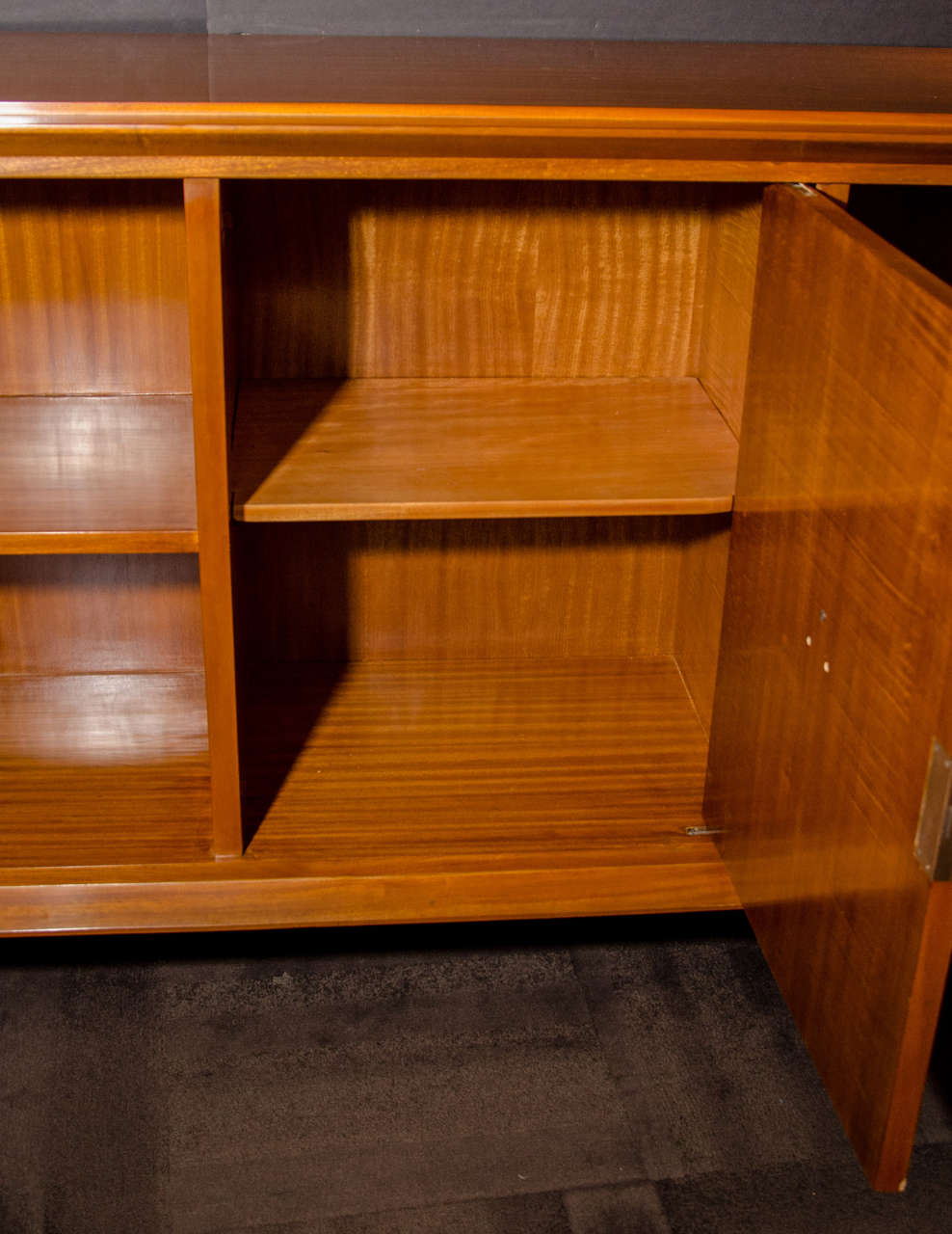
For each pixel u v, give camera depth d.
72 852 1.42
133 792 1.53
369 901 1.44
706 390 1.61
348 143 1.14
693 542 1.70
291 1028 1.44
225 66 1.32
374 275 1.55
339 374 1.61
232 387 1.42
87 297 1.53
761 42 1.61
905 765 1.02
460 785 1.55
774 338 1.26
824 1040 1.22
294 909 1.44
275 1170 1.27
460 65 1.38
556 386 1.62
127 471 1.41
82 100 1.09
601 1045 1.43
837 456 1.12
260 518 1.30
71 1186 1.25
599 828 1.50
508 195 1.51
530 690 1.74
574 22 1.57
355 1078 1.38
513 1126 1.33
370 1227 1.22
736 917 1.62
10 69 1.24
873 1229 1.24
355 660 1.79
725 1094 1.38
